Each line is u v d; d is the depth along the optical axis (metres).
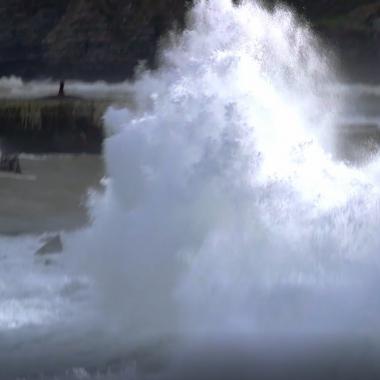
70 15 149.88
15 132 77.94
